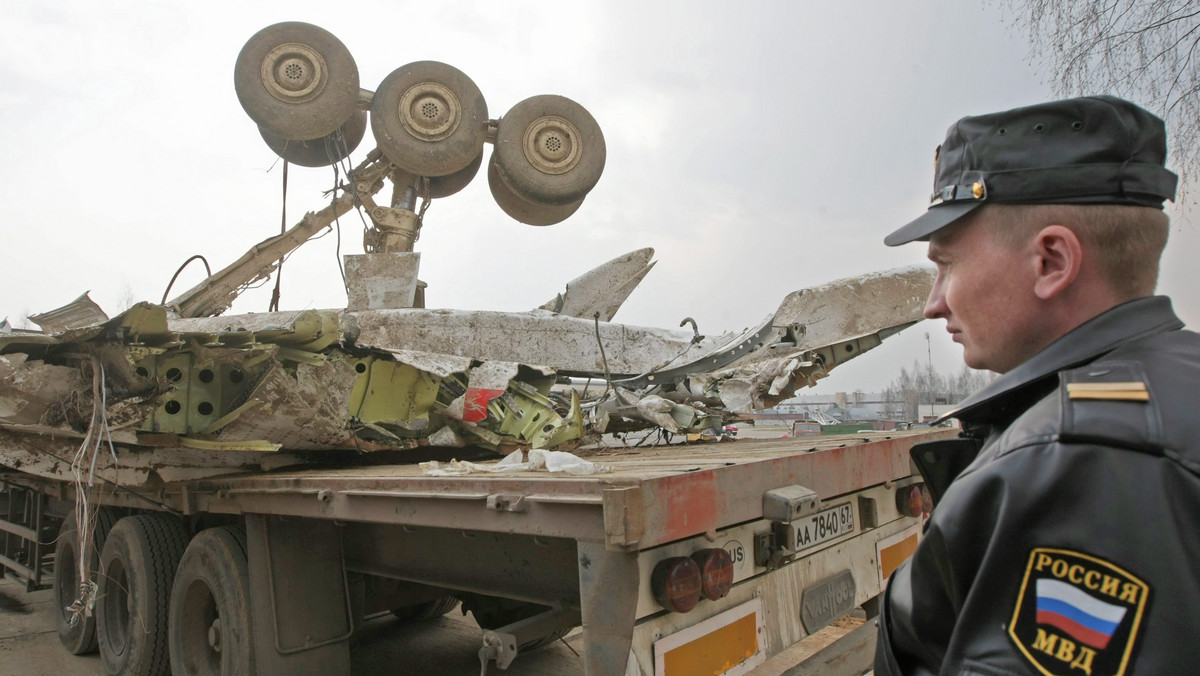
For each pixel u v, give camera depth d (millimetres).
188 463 4602
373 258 6465
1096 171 936
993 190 999
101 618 5188
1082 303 963
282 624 3725
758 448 4016
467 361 4984
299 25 6863
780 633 2756
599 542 2170
